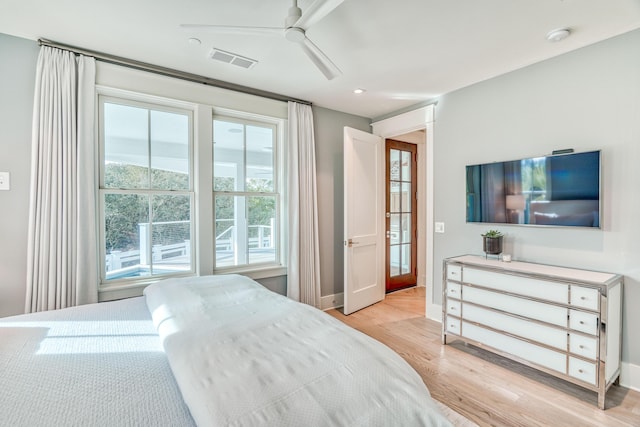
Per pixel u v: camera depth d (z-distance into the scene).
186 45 2.26
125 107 2.58
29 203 2.15
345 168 3.52
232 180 3.14
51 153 2.17
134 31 2.07
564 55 2.38
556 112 2.43
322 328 1.36
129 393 0.98
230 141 3.13
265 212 3.36
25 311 2.11
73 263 2.24
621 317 2.11
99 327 1.50
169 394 0.98
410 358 2.53
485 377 2.25
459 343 2.81
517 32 2.08
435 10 1.84
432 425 0.90
